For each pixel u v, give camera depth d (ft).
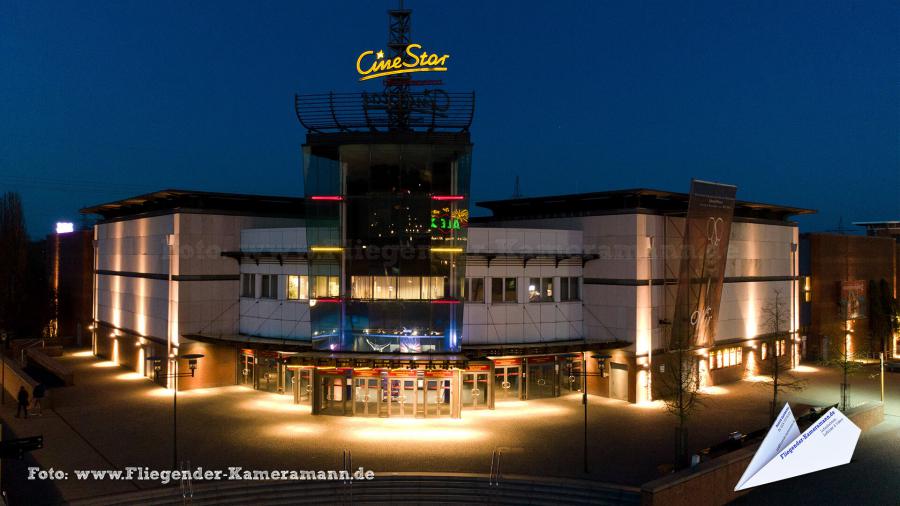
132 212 192.03
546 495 93.40
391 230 137.69
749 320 185.26
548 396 154.61
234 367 165.78
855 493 95.96
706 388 167.63
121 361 192.95
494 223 184.65
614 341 153.58
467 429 124.47
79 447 110.11
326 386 138.00
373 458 105.81
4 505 82.74
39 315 241.96
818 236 218.59
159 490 89.92
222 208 169.99
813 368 204.44
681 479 85.66
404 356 132.26
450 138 137.69
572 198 164.25
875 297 238.27
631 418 134.51
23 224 244.42
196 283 161.58
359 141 137.69
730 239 178.40
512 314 153.28
